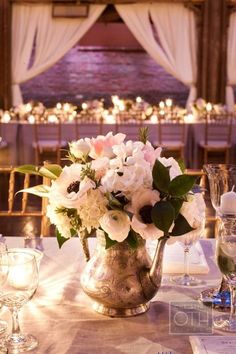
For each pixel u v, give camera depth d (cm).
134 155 171
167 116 867
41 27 1002
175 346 166
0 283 163
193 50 1018
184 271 218
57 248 244
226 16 1005
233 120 895
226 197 184
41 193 187
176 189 166
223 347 161
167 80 1168
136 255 179
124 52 1159
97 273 181
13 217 623
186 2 998
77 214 176
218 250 182
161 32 1013
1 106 1002
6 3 981
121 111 873
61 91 1164
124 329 176
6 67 995
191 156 869
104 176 170
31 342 166
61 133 848
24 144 848
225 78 1018
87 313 186
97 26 1151
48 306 191
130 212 165
